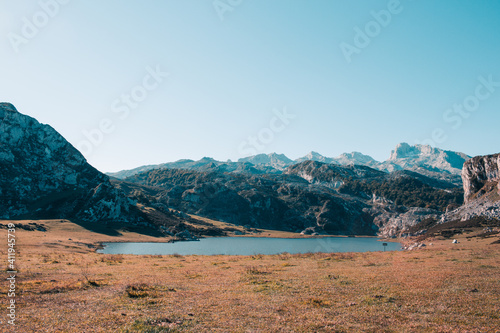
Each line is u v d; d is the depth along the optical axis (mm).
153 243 173625
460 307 19344
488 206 171750
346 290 24891
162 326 16125
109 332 15250
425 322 16797
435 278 28359
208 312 18953
